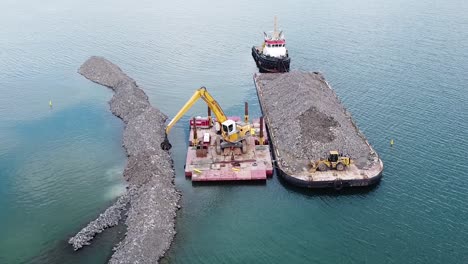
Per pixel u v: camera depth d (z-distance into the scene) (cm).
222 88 9631
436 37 12038
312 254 4712
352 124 7188
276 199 5641
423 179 5856
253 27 14600
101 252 4794
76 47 13200
